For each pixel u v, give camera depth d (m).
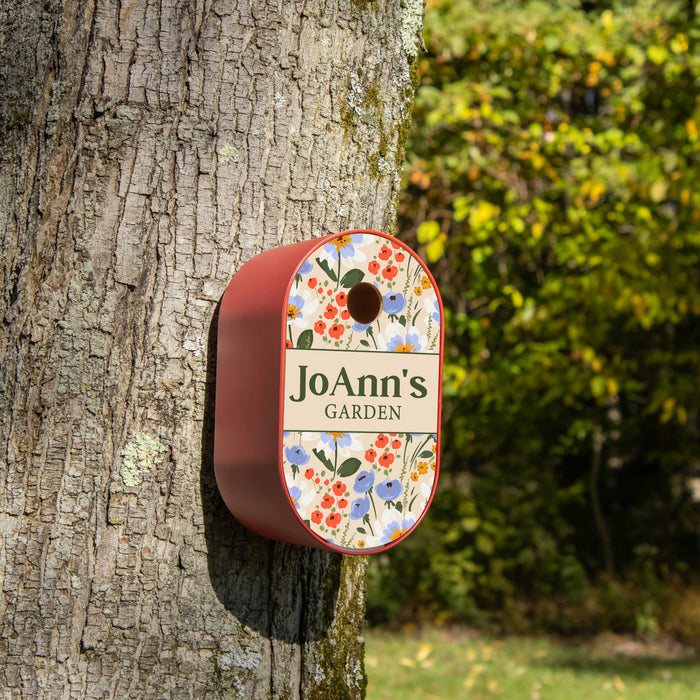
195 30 1.58
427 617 6.89
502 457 7.63
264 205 1.61
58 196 1.55
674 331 7.00
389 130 1.75
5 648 1.48
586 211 5.55
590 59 5.55
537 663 5.92
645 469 7.95
